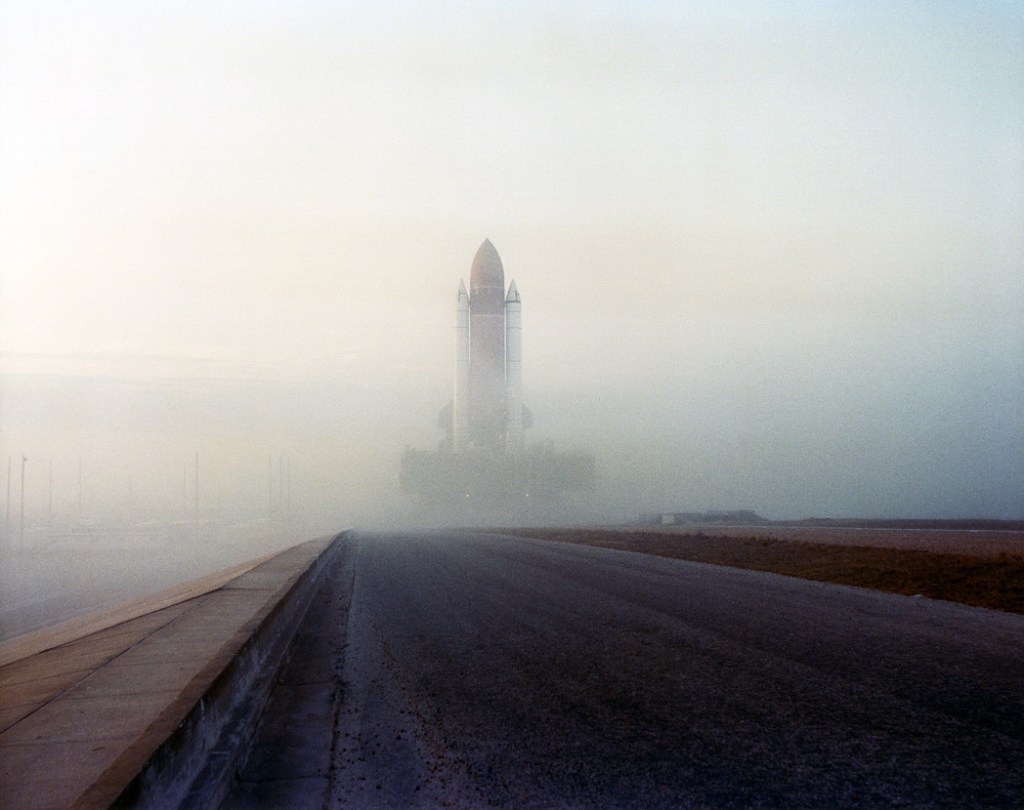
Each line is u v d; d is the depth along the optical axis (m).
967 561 24.30
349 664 13.30
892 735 8.43
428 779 7.66
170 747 6.09
